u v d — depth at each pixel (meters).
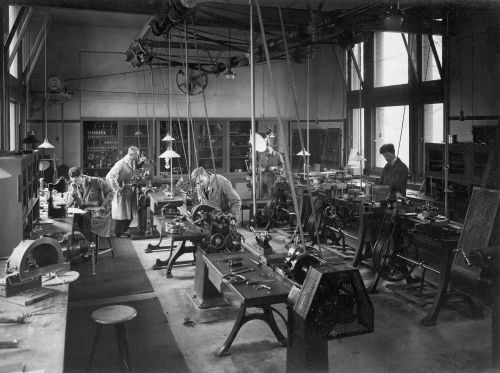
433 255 6.89
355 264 6.97
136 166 9.57
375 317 5.29
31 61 10.50
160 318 5.21
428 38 9.87
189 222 6.48
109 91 12.22
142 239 9.11
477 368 4.09
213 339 4.69
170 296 5.92
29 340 2.89
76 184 7.26
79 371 3.95
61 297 3.62
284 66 13.62
